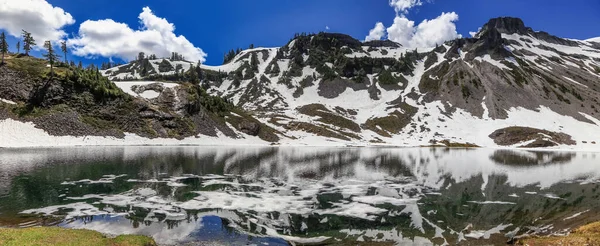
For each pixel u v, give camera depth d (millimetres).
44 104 90750
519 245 18969
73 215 24109
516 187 38938
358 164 61312
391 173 50031
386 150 104438
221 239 19625
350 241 19906
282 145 119812
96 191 32625
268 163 60000
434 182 41969
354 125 158250
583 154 97688
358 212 26766
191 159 62188
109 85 106812
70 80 97625
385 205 29281
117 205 27453
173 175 43875
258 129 130500
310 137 137250
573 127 152500
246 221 23625
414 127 159750
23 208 25672
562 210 27812
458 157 80375
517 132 142625
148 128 101875
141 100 108625
